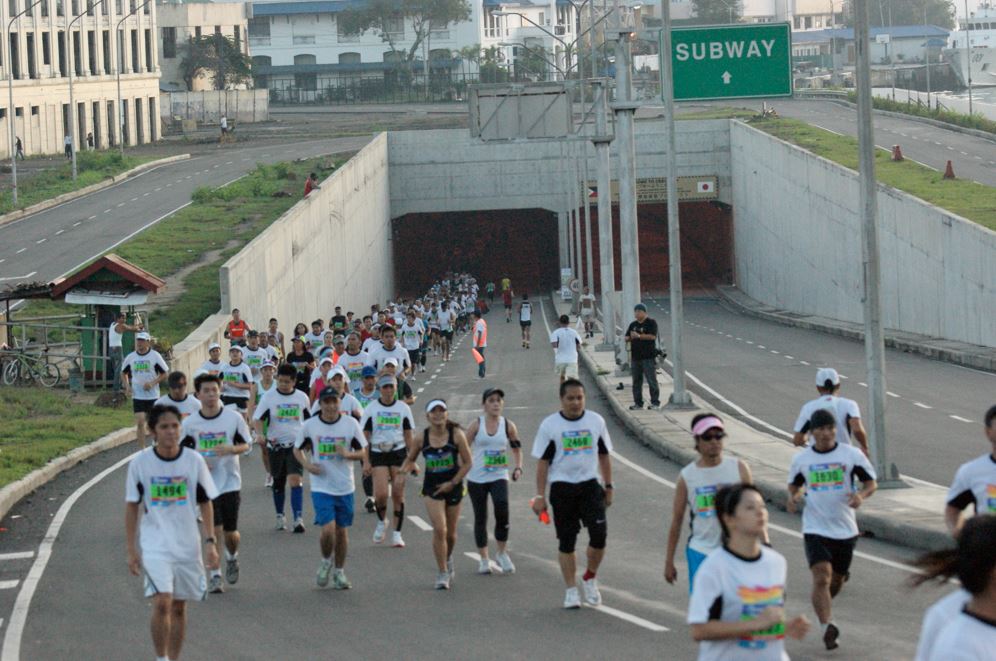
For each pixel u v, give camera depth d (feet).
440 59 613.52
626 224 159.84
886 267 236.43
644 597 60.29
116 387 143.74
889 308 235.40
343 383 80.38
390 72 613.93
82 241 257.34
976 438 114.32
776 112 424.87
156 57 483.51
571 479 57.57
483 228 437.17
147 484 48.11
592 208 398.42
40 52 412.77
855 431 64.28
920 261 218.38
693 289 394.93
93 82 437.58
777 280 321.32
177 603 49.11
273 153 402.72
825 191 275.80
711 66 124.67
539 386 168.04
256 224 266.36
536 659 50.21
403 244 431.02
